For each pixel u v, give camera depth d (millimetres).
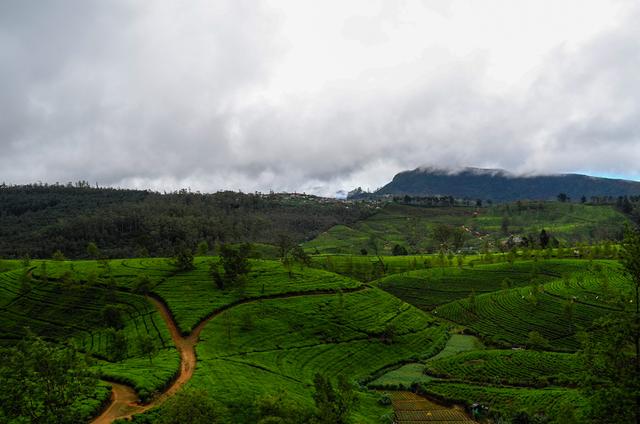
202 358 99688
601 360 46656
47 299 145750
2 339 123812
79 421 47344
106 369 87562
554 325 144250
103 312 125625
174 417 54031
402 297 193750
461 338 150250
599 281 167500
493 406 92625
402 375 116938
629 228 49281
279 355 113312
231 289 149625
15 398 43219
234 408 74500
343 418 58656
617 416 43250
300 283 164125
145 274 164250
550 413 84000
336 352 122562
